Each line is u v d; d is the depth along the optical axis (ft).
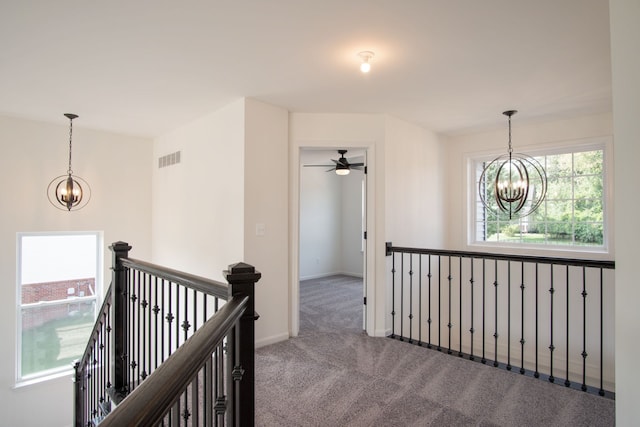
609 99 11.12
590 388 8.52
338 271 25.77
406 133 13.70
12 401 13.07
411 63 8.57
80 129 14.75
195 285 5.35
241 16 6.59
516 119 13.33
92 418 9.42
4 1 6.07
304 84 9.93
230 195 11.66
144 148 16.51
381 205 12.46
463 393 8.23
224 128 11.96
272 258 11.65
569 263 8.46
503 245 14.93
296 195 12.27
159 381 2.42
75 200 13.67
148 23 6.83
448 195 16.39
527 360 13.97
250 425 4.81
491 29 7.02
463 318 15.79
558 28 6.97
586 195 13.34
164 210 15.70
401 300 12.23
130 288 8.33
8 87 10.20
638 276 4.14
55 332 14.52
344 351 10.75
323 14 6.53
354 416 7.32
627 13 4.25
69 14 6.51
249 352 4.78
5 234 13.03
